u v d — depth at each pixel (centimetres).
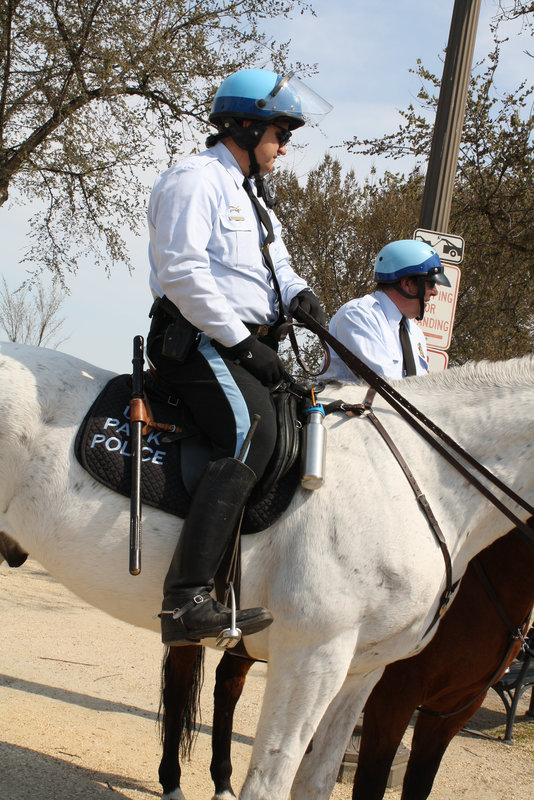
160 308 293
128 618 298
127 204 1172
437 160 593
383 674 338
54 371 298
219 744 396
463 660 337
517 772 502
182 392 287
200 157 295
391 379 326
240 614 266
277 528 281
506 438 308
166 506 278
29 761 394
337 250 2072
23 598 801
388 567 278
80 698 519
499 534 316
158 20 1113
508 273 1052
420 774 362
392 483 288
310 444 279
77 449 281
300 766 309
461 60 590
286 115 293
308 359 1225
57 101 1048
